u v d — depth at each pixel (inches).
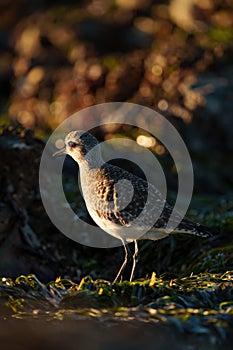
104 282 338.6
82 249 475.5
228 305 314.0
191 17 754.8
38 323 295.7
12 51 866.1
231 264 410.3
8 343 286.2
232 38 727.7
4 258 454.6
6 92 850.8
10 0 888.9
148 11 788.0
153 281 328.8
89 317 293.3
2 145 484.7
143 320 289.4
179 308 304.7
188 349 278.1
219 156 655.8
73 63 776.3
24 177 482.9
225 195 599.2
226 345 281.1
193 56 715.4
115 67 743.1
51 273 463.8
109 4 812.6
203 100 670.5
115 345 278.8
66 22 799.7
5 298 316.5
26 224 471.8
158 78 716.0
